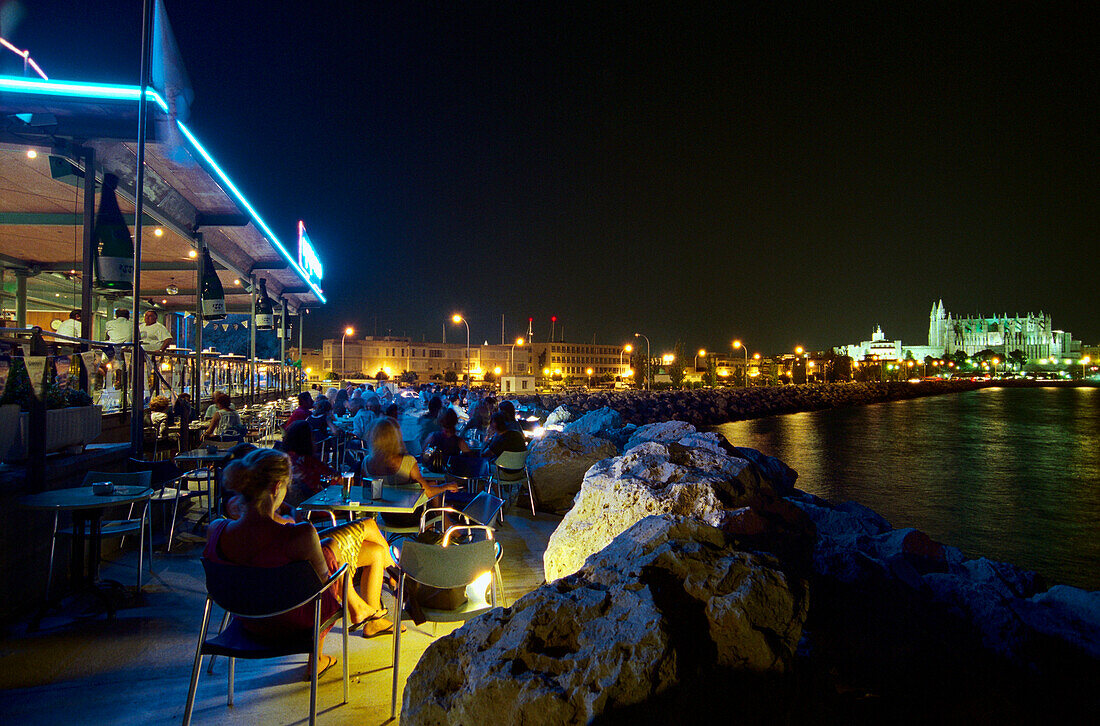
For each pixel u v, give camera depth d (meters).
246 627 3.06
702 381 110.56
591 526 4.34
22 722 3.00
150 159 9.66
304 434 5.57
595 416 12.79
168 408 8.70
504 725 2.02
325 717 3.11
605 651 2.11
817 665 3.27
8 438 4.44
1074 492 18.30
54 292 19.16
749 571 2.55
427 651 2.34
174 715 3.11
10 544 4.19
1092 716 3.85
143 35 7.01
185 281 19.75
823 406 73.19
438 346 105.44
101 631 4.11
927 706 3.67
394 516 5.42
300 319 28.59
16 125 8.20
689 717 2.13
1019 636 4.45
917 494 17.92
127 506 6.03
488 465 7.12
